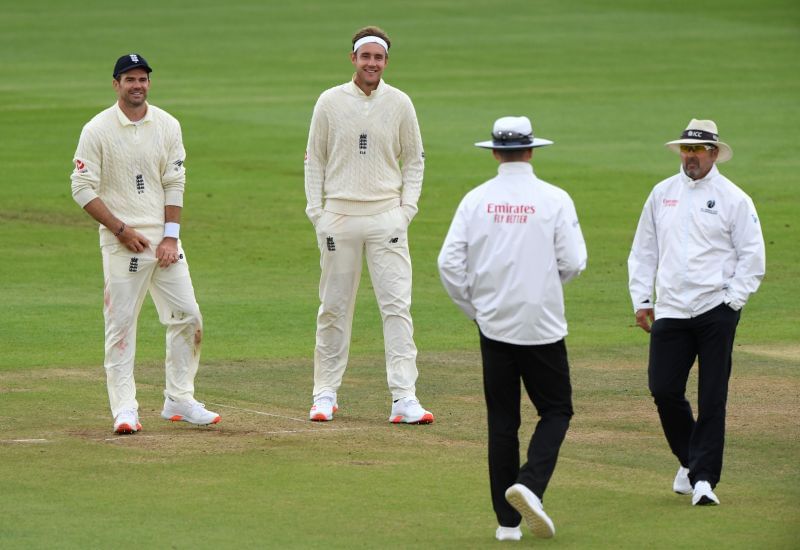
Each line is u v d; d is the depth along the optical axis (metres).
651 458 33.44
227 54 167.88
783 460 33.25
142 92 35.47
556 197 27.00
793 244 70.88
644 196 85.06
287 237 73.00
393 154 38.06
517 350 27.03
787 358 46.81
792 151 101.75
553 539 26.69
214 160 97.38
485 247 26.95
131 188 35.66
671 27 191.75
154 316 53.97
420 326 52.72
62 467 31.75
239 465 32.25
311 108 122.75
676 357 29.98
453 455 33.47
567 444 34.84
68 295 57.84
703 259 29.84
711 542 26.41
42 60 160.50
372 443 34.72
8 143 103.50
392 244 37.84
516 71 151.38
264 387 42.00
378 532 27.03
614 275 63.78
